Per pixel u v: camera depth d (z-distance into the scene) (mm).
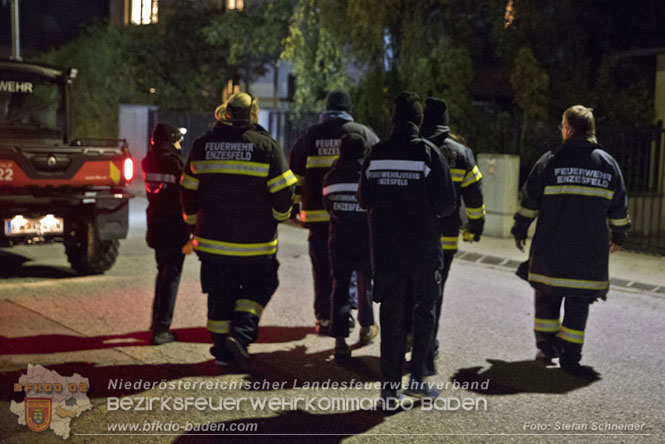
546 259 5375
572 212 5281
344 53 14688
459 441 4254
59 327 6336
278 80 19609
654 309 7371
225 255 5215
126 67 20578
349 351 5570
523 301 7570
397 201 4676
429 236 4703
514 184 11344
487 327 6617
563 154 5363
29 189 7824
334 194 5496
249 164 5164
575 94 13352
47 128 8922
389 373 4680
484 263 9500
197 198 5328
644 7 13656
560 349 5594
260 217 5262
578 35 14016
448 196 4711
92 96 21703
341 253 5488
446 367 5547
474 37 14570
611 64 13727
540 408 4777
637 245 10703
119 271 8711
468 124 13539
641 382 5293
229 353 5371
